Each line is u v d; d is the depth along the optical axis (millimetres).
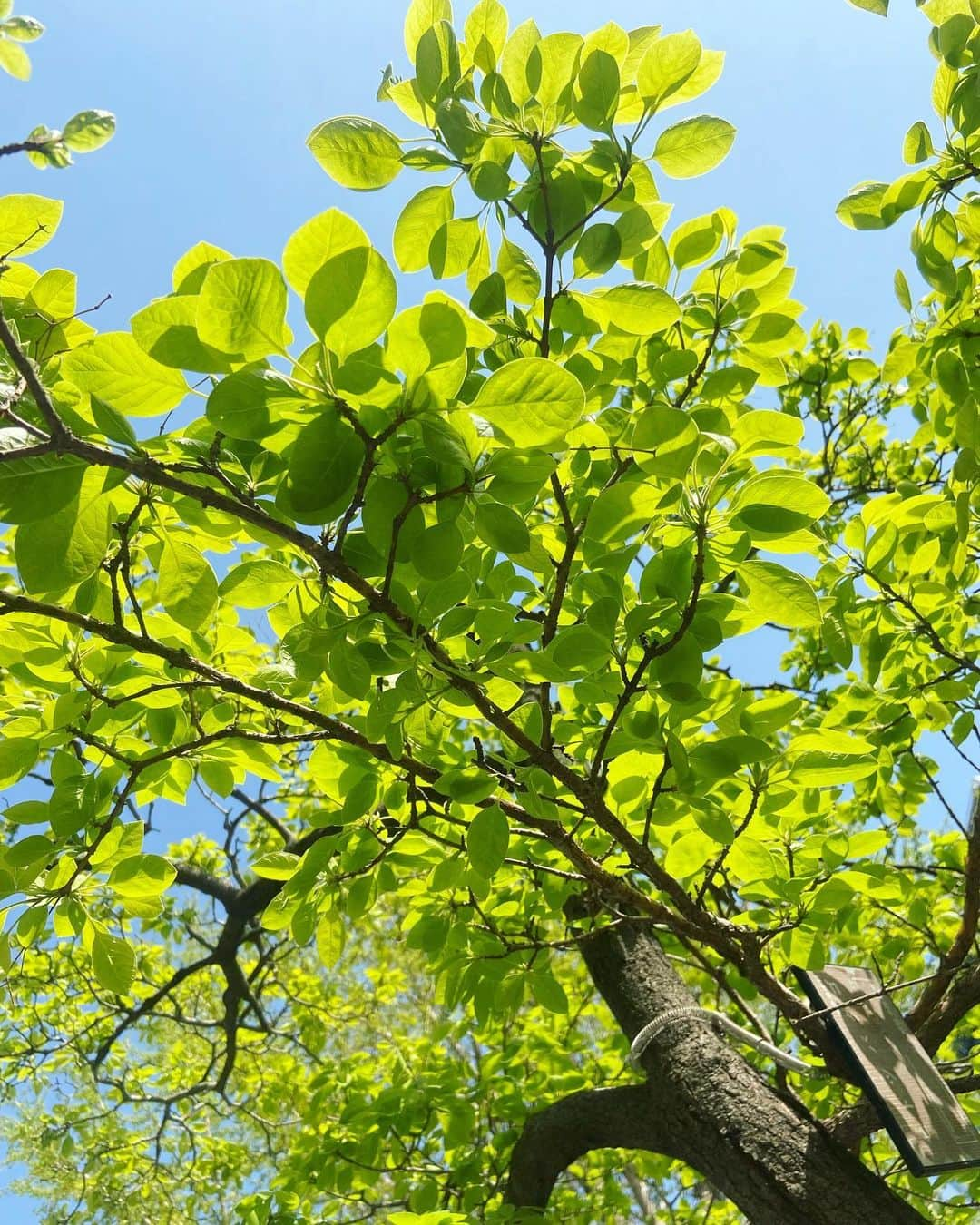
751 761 1646
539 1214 3012
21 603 1605
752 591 1546
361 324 1162
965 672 2846
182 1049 6469
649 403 2209
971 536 2775
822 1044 2301
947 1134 2096
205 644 2107
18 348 1195
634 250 1819
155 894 1782
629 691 1552
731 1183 2756
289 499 1266
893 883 2320
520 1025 4535
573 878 2350
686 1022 3193
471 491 1322
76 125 1222
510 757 1992
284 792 5367
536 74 1668
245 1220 3355
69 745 1980
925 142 1948
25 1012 5508
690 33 1669
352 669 1509
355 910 2102
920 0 2010
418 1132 3469
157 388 1305
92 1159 5895
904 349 2605
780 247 2082
